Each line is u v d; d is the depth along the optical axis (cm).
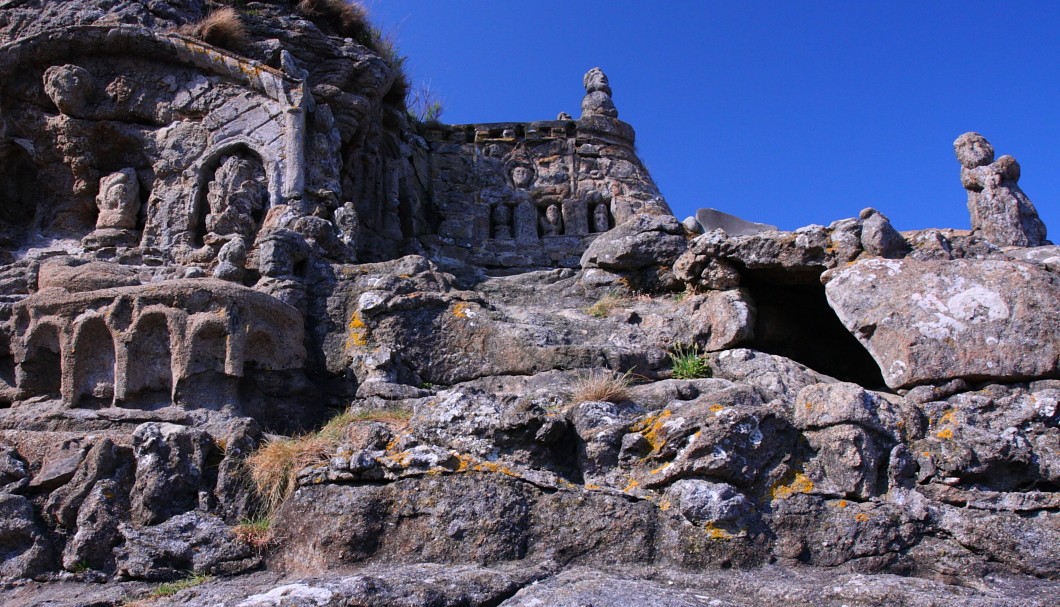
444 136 1332
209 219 848
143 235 860
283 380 643
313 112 938
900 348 633
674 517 488
